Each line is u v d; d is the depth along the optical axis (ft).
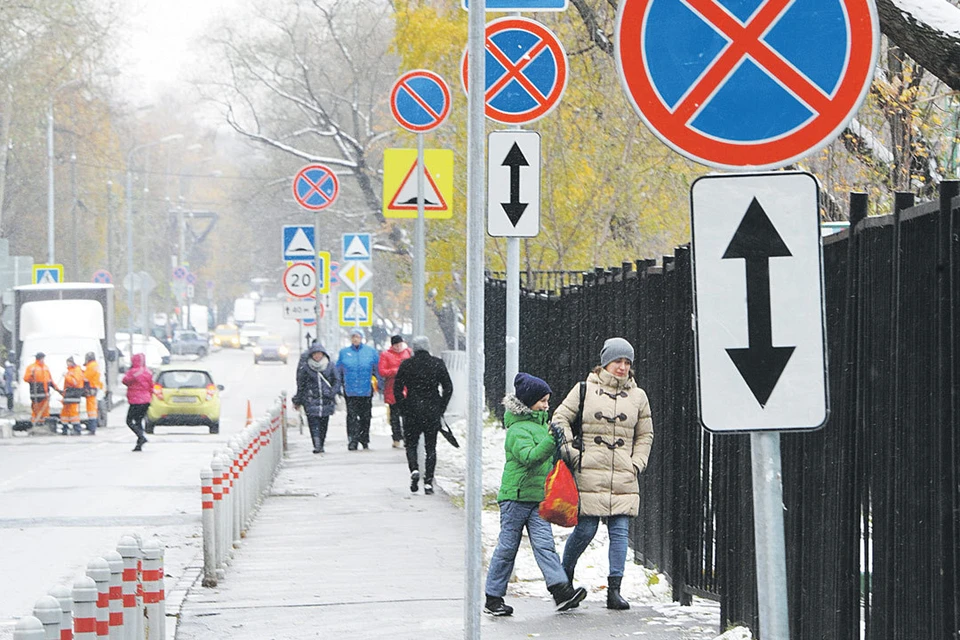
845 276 66.54
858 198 63.26
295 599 101.50
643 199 179.22
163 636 73.00
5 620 95.30
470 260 66.13
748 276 41.93
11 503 171.42
